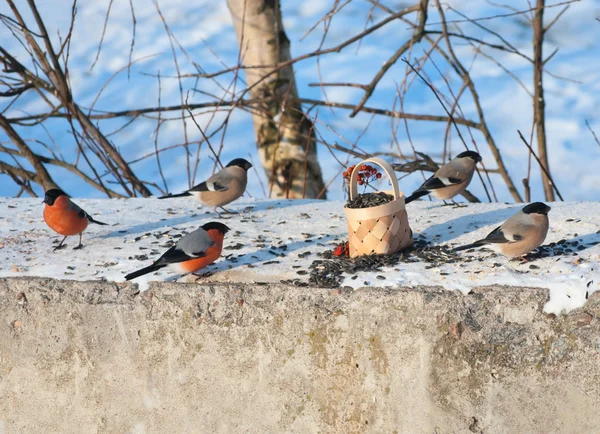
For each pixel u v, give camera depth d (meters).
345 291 7.98
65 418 8.80
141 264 9.02
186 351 8.41
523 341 7.70
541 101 16.42
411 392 7.93
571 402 7.69
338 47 15.42
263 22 17.19
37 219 11.13
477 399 7.81
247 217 11.04
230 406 8.39
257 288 8.17
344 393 8.11
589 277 7.77
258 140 17.92
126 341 8.52
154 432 8.62
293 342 8.16
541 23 16.34
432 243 9.53
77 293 8.52
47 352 8.71
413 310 7.81
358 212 8.81
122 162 16.59
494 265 8.38
